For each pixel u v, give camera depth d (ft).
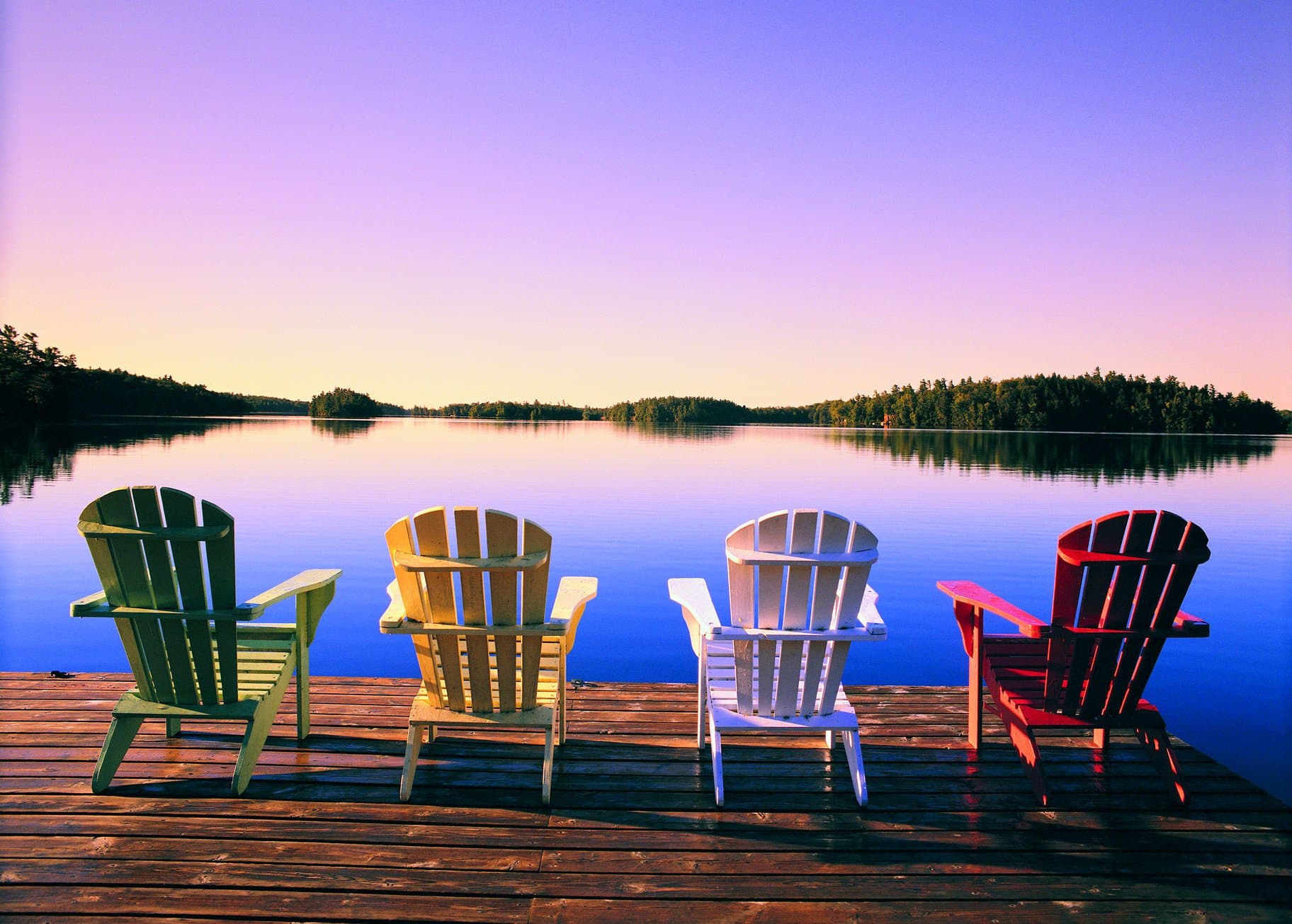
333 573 10.04
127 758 9.48
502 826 8.08
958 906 6.85
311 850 7.53
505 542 8.02
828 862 7.50
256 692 9.09
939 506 48.03
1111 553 8.14
